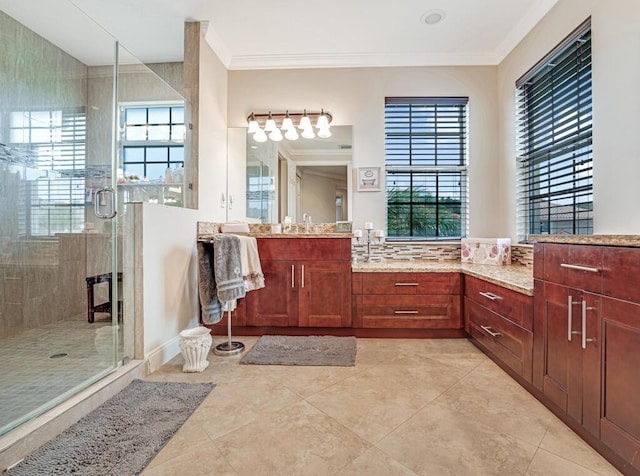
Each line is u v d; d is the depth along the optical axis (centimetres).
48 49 274
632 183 161
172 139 261
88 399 148
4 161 246
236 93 312
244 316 259
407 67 305
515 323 179
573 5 202
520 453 122
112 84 279
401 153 312
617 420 110
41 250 263
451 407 155
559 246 142
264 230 315
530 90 260
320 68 309
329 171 313
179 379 185
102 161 272
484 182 304
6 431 120
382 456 120
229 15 245
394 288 252
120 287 195
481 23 252
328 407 155
